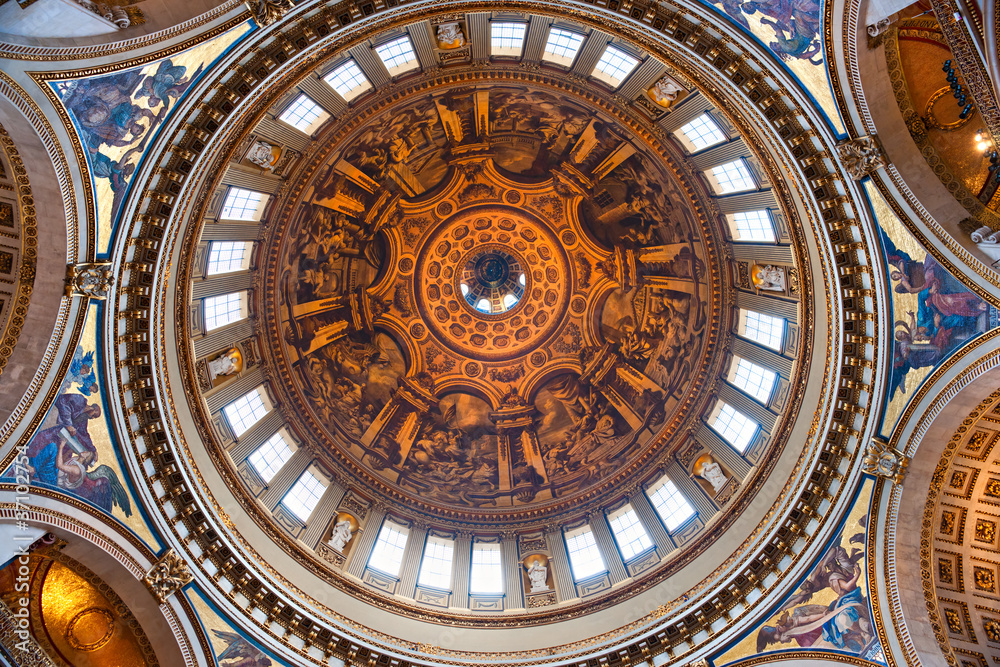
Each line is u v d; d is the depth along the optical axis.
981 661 17.86
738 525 23.11
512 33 23.19
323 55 19.58
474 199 35.28
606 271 34.75
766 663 19.92
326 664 20.61
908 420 18.56
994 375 16.81
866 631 18.84
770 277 24.83
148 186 17.77
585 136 29.28
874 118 16.73
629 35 19.31
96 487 17.95
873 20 15.40
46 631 17.83
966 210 16.78
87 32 15.12
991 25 12.41
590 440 32.25
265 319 28.53
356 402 32.22
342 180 29.45
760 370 25.94
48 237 16.66
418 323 36.00
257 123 21.64
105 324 18.09
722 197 26.02
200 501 20.66
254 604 20.55
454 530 29.27
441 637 22.80
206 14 16.08
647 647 21.41
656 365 31.59
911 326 18.16
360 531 26.98
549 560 27.14
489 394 35.53
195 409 22.64
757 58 17.22
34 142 15.67
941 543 18.98
